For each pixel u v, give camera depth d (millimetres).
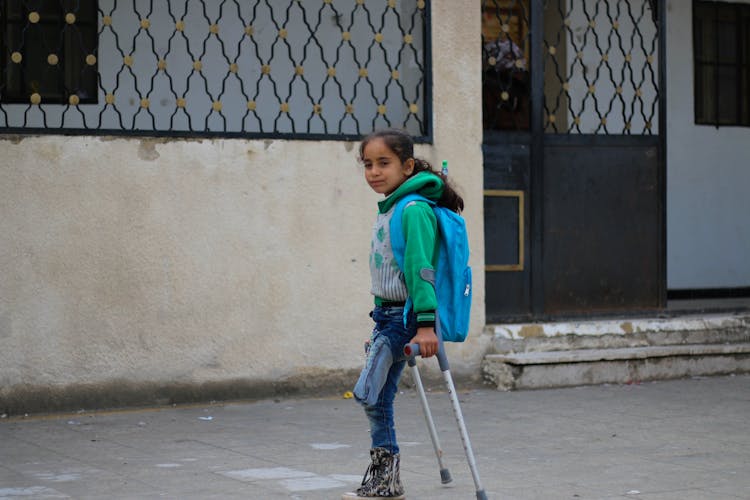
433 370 8078
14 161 6777
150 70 8695
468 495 4695
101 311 7008
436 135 8023
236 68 7594
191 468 5285
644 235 9156
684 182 12438
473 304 8156
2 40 8031
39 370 6867
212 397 7320
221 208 7312
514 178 8609
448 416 6973
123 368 7074
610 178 9008
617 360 8398
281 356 7512
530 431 6414
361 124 9312
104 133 7000
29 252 6824
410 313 4359
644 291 9172
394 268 4406
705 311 9453
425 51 8039
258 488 4809
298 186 7539
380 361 4363
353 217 7703
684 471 5230
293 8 9102
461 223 4387
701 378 8719
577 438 6180
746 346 8930
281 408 7215
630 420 6797
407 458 5582
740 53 12695
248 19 8984
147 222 7113
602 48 10555
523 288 8656
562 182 8828
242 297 7387
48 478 5047
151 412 7027
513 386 8070
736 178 12750
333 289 7648
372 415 4551
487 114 9273
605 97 10609
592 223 8945
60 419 6766
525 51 9523
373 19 9273
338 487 4828
